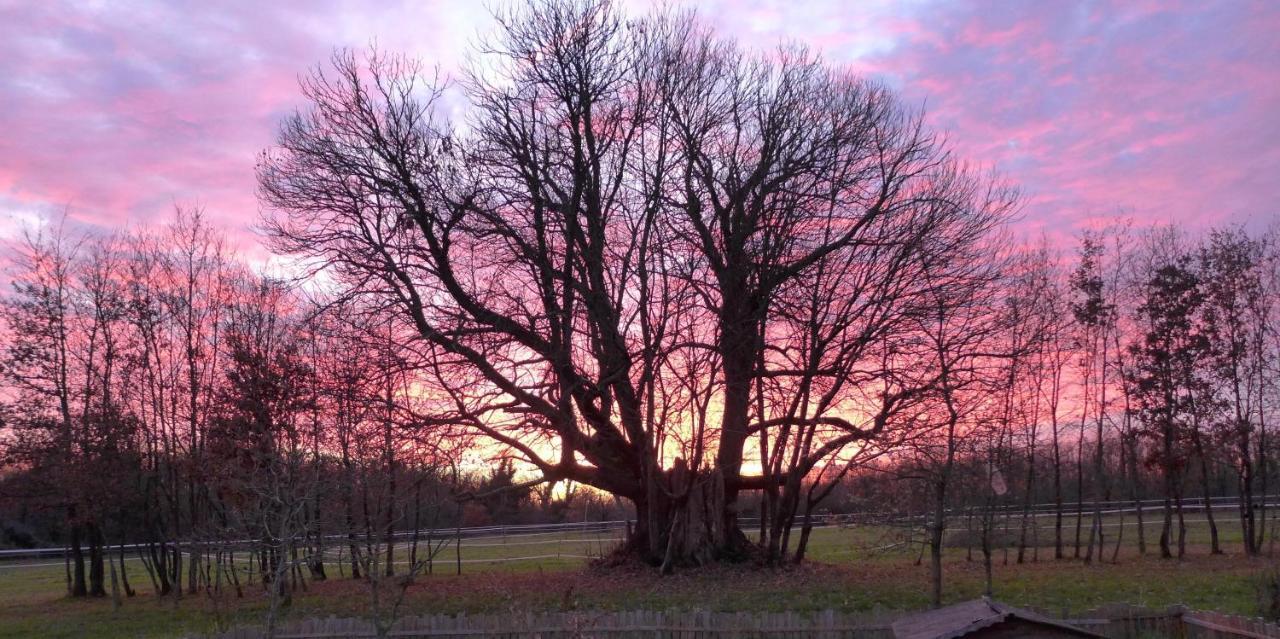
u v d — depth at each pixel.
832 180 25.59
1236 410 32.16
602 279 24.56
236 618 21.36
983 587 22.45
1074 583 23.03
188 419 27.48
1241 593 19.78
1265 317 32.78
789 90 26.28
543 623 14.69
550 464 27.00
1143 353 32.69
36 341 29.75
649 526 27.33
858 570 27.23
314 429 20.58
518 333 24.41
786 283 25.88
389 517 22.28
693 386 24.38
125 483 29.94
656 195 24.12
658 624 14.26
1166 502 32.50
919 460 21.58
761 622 13.91
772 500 27.89
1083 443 36.50
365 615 20.34
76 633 21.42
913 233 24.91
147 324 29.53
